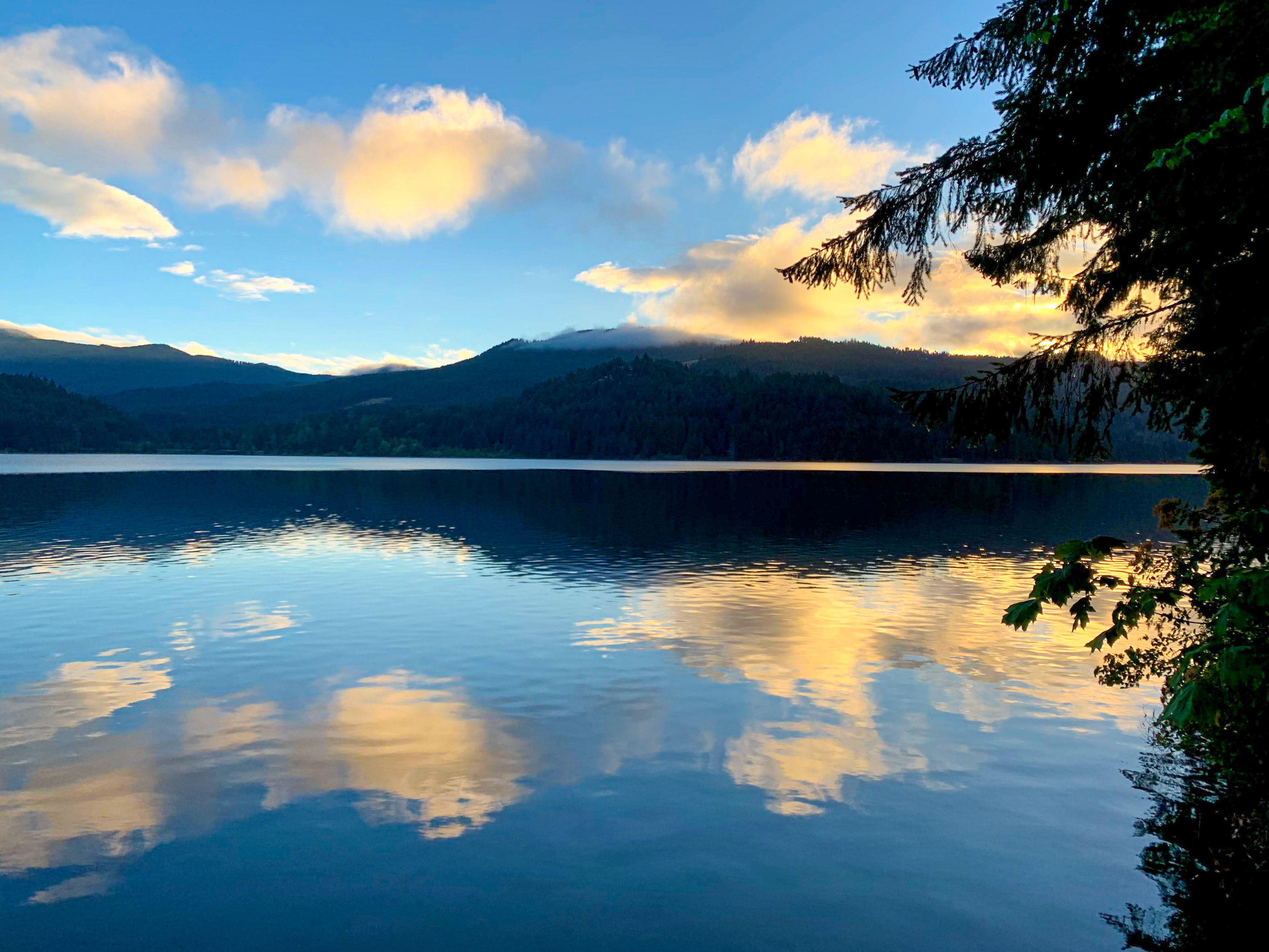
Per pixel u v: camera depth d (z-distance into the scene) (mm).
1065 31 5836
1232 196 5027
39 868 7324
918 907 6793
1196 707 3344
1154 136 5332
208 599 20688
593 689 12938
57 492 63531
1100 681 10484
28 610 19234
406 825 8195
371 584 23078
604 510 51812
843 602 20766
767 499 63094
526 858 7582
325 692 12680
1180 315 6801
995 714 11805
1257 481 6062
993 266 7910
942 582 24094
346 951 6176
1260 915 6590
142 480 84562
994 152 6750
